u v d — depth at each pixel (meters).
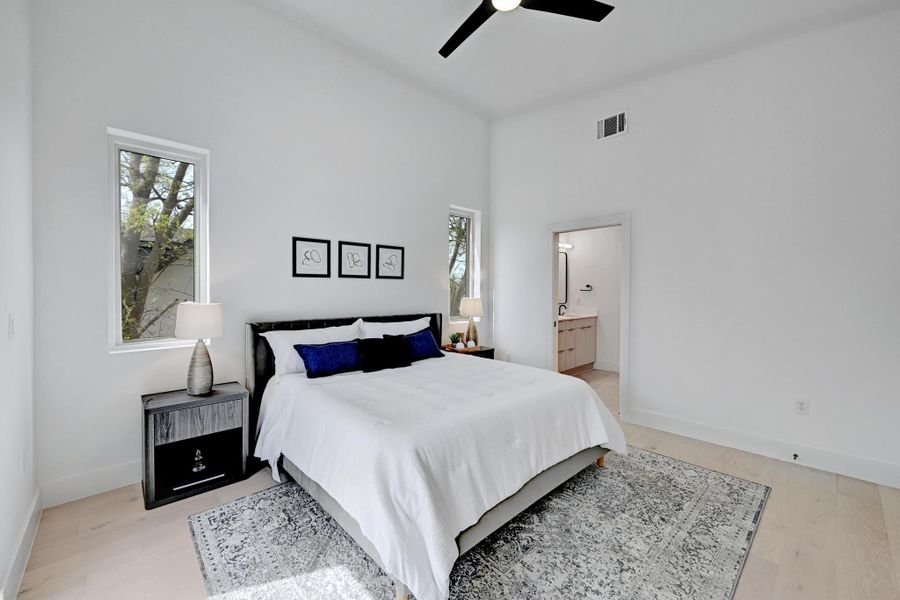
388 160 3.96
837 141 2.82
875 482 2.67
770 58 3.08
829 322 2.87
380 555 1.53
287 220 3.25
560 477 2.39
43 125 2.20
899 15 2.62
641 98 3.77
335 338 3.20
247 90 3.00
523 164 4.77
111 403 2.45
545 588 1.65
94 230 2.38
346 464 1.82
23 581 1.66
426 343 3.57
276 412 2.60
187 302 2.57
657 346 3.67
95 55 2.37
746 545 1.95
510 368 3.12
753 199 3.16
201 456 2.62
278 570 1.75
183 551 1.87
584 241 6.34
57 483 2.26
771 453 3.07
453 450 1.82
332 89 3.50
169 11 2.64
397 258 4.08
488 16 2.36
